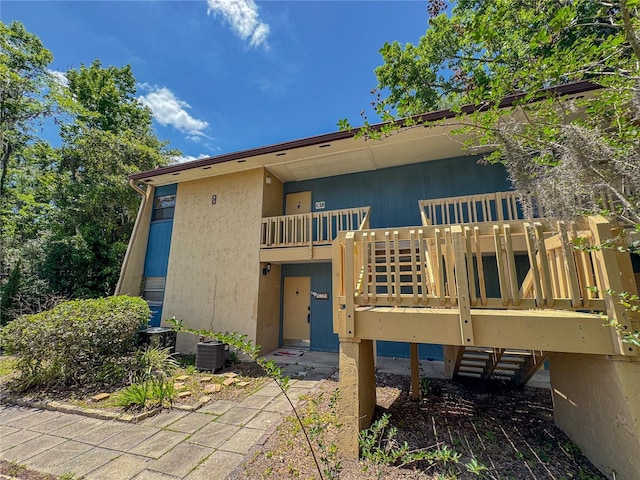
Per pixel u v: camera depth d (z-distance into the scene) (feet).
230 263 27.63
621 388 7.93
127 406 14.61
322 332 27.53
